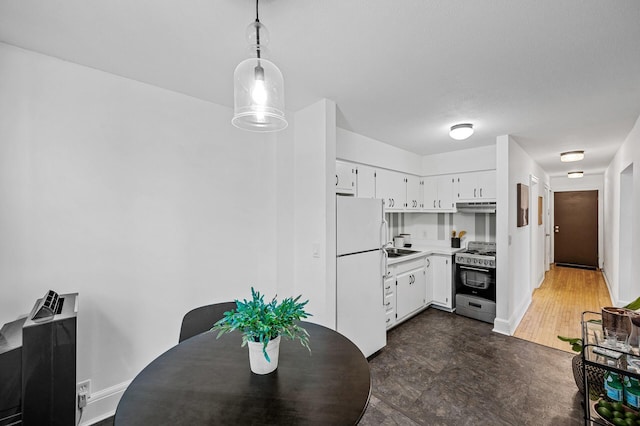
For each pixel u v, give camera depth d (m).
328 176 2.32
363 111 2.50
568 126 2.84
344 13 1.26
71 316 1.42
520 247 3.72
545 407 1.95
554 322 3.47
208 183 2.28
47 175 1.64
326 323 2.30
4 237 1.53
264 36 1.16
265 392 1.04
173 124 2.11
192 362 1.25
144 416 0.92
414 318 3.62
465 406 1.97
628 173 3.58
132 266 1.94
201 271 2.24
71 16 1.29
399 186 3.86
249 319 1.12
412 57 1.64
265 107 1.11
